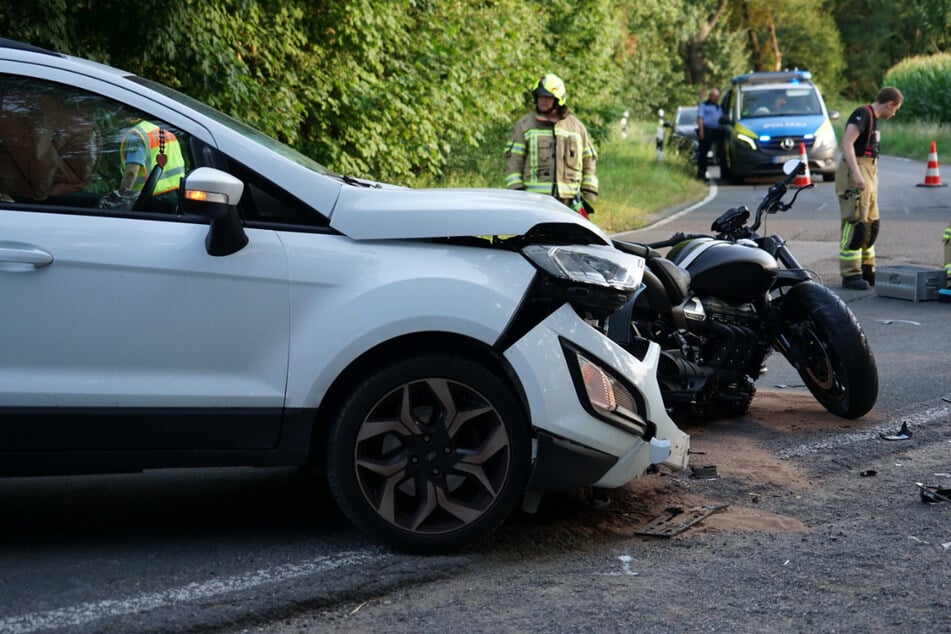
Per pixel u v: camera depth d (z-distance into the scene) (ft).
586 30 77.56
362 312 13.50
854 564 13.69
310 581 12.98
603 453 14.20
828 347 20.76
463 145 59.26
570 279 13.92
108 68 14.38
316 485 17.12
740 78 90.84
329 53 42.45
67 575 13.24
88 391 13.21
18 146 13.46
